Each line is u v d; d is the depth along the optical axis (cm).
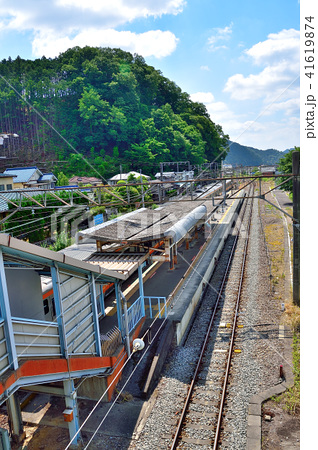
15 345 623
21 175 4312
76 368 804
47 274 965
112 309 1382
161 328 1220
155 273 1841
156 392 995
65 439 832
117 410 925
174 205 2541
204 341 1266
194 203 2683
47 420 901
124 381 1017
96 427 869
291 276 1861
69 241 2431
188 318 1427
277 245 2494
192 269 1864
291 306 1459
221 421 865
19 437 833
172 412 905
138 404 944
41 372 683
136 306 1258
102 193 3309
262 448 776
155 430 845
